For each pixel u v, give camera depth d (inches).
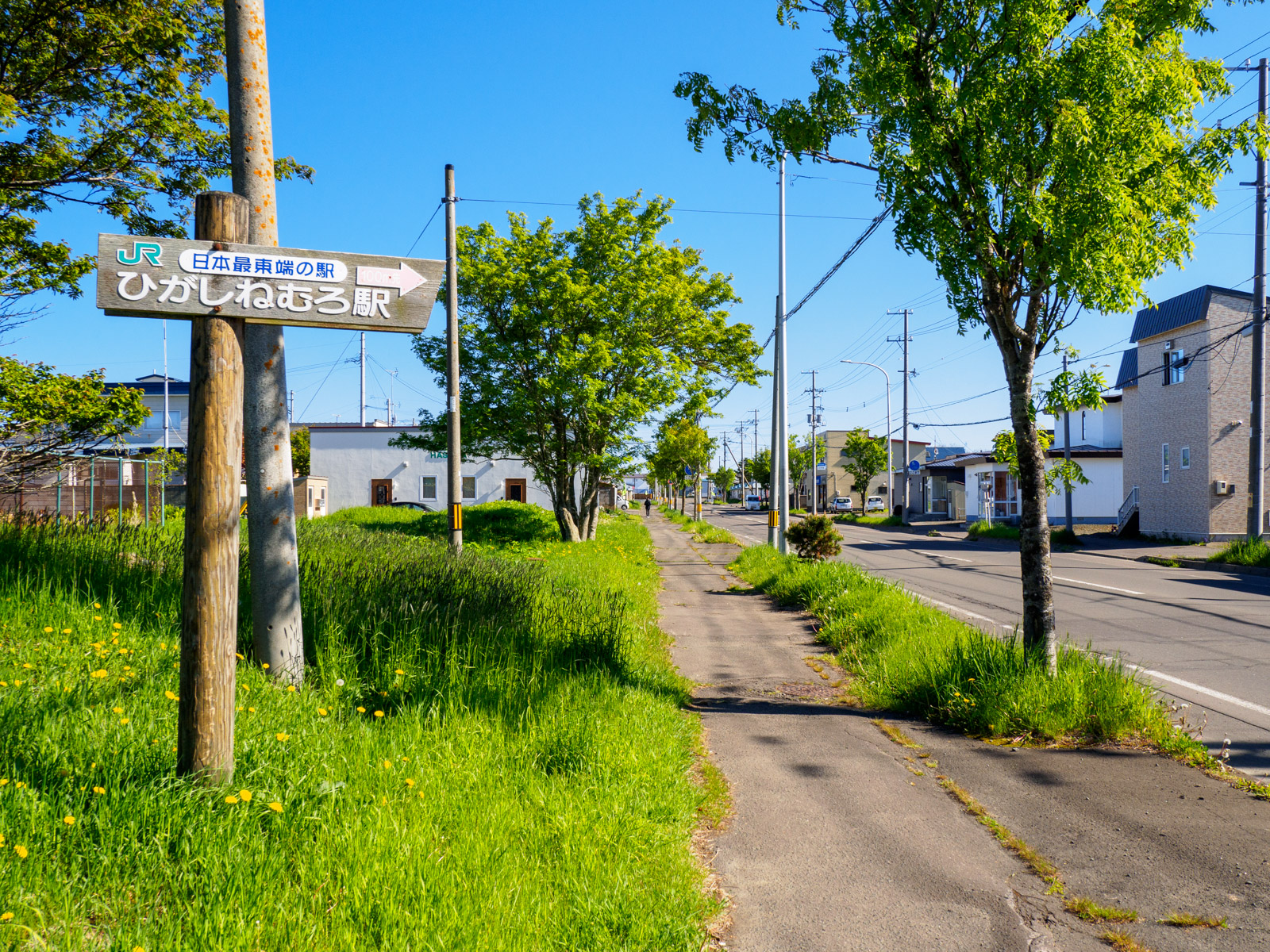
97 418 446.0
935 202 261.3
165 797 118.5
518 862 127.0
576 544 861.2
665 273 861.8
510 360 844.6
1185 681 314.7
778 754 211.3
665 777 175.6
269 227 196.9
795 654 371.6
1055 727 225.1
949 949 116.0
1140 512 1213.7
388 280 141.6
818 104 291.6
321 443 1642.5
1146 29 253.0
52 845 106.9
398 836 123.0
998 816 168.4
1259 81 804.0
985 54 247.8
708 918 123.2
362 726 169.3
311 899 106.4
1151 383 1184.8
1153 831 159.9
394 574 325.4
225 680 128.6
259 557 207.5
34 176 443.8
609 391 882.1
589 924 112.2
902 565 879.1
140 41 429.1
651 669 298.0
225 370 129.3
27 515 351.3
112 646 193.3
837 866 143.3
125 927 94.7
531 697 207.9
